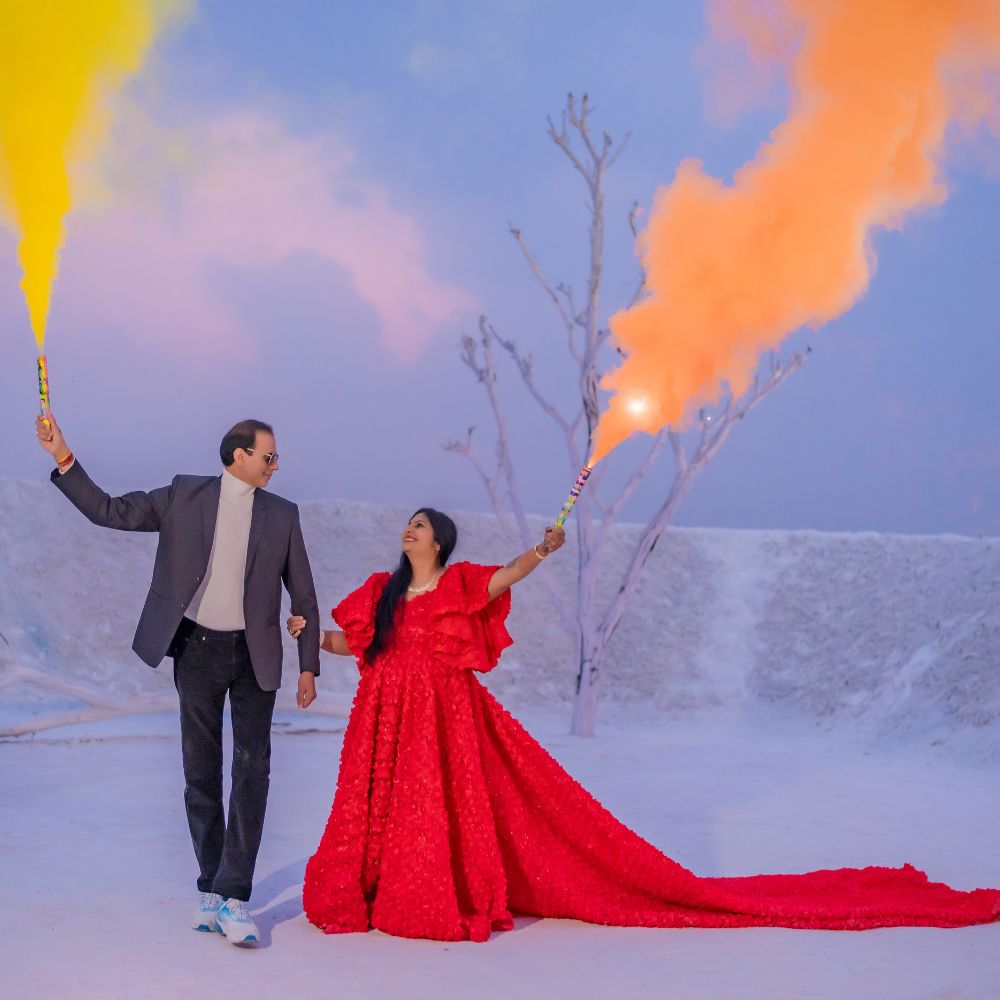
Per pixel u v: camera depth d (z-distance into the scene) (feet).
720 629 54.54
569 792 16.56
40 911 15.65
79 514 56.39
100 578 53.21
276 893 17.49
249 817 15.10
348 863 15.65
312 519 61.16
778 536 59.72
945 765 38.09
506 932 15.60
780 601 55.11
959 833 25.12
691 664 52.75
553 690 52.85
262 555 15.61
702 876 19.81
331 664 52.60
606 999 12.89
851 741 43.70
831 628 52.34
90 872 18.10
